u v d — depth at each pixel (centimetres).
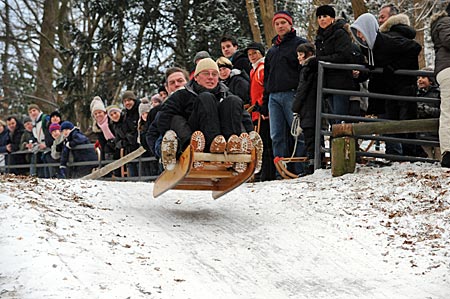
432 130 1091
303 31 2723
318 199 970
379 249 746
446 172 1020
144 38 2811
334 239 786
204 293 609
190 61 2628
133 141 1633
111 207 926
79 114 3173
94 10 2780
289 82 1256
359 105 1256
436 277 653
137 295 582
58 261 637
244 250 747
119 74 2844
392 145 1267
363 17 1152
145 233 788
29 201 846
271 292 626
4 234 698
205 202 998
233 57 1425
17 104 4044
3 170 2092
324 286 643
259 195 1029
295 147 1266
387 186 988
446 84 1055
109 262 660
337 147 1123
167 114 873
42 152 1945
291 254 736
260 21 2717
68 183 1062
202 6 2625
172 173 871
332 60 1186
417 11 2216
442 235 767
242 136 841
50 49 3519
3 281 587
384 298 609
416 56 1166
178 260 700
